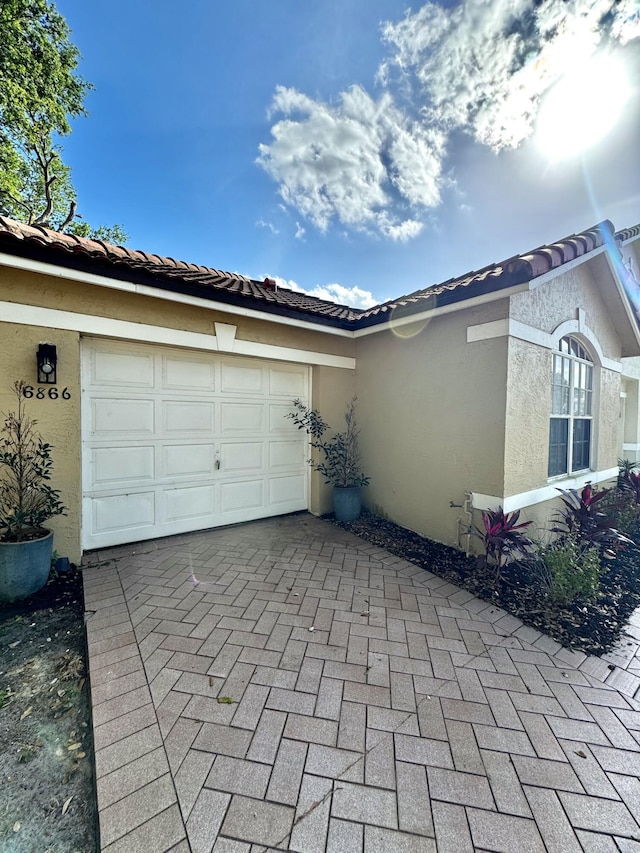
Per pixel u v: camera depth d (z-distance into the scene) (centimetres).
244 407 630
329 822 171
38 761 209
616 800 184
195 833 165
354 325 660
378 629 331
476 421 506
